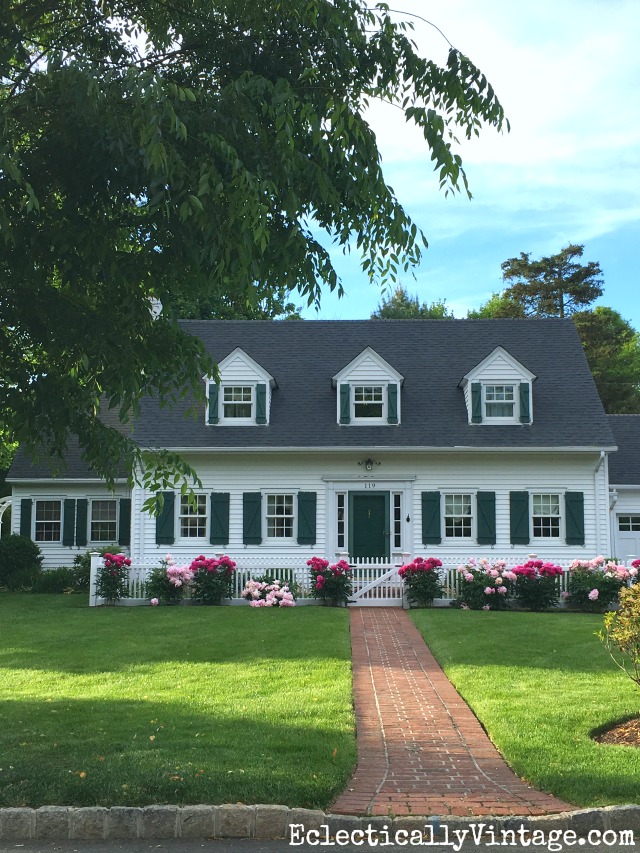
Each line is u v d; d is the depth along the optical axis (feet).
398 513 84.33
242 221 22.88
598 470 83.51
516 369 86.02
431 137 25.02
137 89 22.04
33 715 30.94
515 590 68.28
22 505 94.79
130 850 20.25
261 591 69.82
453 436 84.02
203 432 84.99
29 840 20.98
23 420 26.71
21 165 24.18
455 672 39.55
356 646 48.93
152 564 83.15
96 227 25.29
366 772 24.89
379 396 86.22
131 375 25.23
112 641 49.67
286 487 84.33
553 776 23.81
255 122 24.77
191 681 37.73
